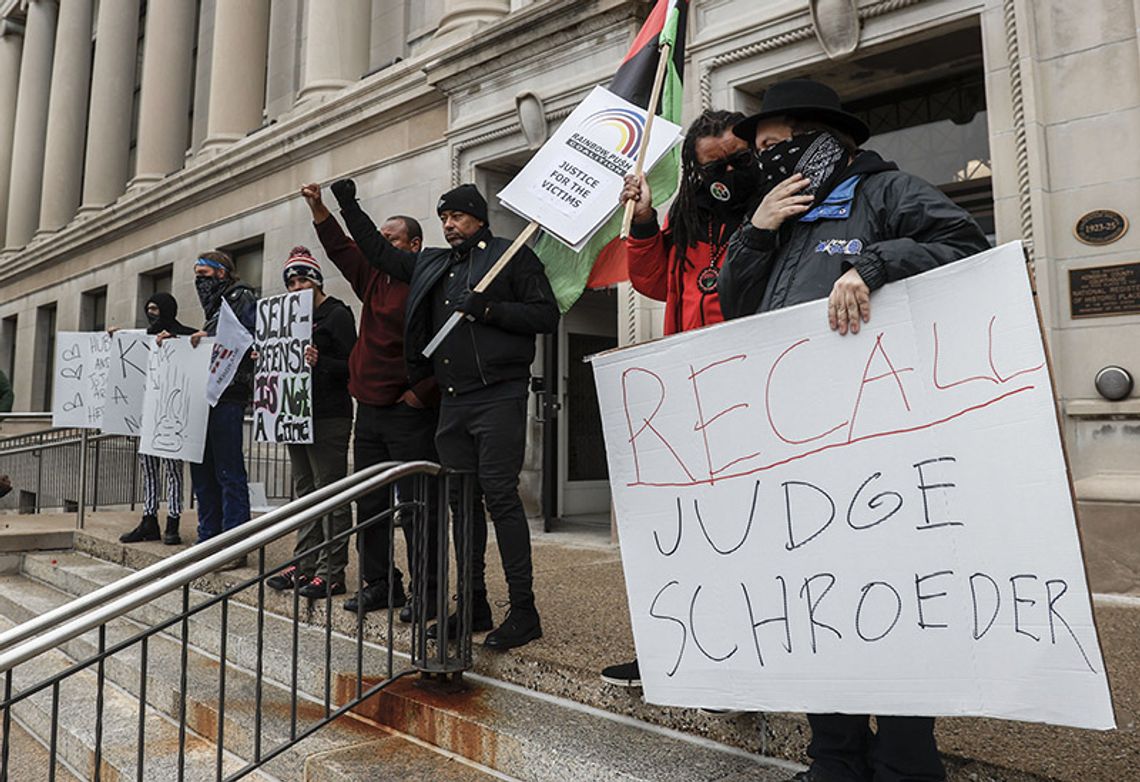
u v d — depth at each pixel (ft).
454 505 10.46
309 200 12.09
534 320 10.14
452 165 24.49
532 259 10.60
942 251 5.67
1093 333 13.20
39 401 53.42
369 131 28.04
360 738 9.68
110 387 19.43
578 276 10.94
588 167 10.33
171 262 39.27
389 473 9.68
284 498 29.25
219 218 35.68
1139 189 12.92
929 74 17.22
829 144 6.30
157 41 44.75
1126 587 12.37
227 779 8.42
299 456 14.32
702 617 6.45
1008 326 5.28
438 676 10.09
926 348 5.58
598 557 17.13
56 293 51.55
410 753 9.13
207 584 15.66
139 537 19.72
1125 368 12.85
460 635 10.06
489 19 25.14
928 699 5.41
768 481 6.23
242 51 38.11
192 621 13.98
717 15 18.83
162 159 43.83
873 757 5.94
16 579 20.30
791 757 7.56
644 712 8.65
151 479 19.84
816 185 6.27
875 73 17.30
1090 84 13.48
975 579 5.31
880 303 5.76
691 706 6.40
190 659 13.33
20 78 63.36
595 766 7.59
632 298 20.07
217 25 38.60
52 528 22.15
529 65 22.57
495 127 23.18
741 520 6.33
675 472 6.69
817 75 17.52
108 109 50.62
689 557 6.56
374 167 27.68
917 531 5.55
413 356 10.98
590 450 25.45
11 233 60.29
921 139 17.61
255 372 14.48
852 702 5.69
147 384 17.42
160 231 40.37
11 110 66.33
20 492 41.04
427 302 10.94
